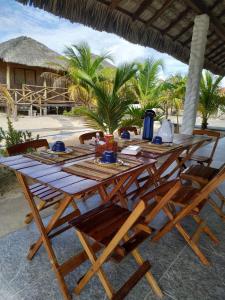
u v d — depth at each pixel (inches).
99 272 56.3
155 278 66.4
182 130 185.9
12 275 65.2
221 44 247.1
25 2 106.6
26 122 402.6
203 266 71.6
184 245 81.0
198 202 71.5
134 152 81.8
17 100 488.1
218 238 85.6
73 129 336.2
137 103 254.4
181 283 65.1
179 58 221.8
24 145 83.6
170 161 108.7
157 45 188.4
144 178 118.4
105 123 171.2
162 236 82.9
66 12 121.0
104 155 69.9
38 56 540.1
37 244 69.7
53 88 522.3
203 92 345.1
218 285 64.9
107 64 516.4
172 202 77.3
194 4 149.8
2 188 118.2
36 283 63.1
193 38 169.8
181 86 340.2
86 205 106.1
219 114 500.4
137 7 147.7
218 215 101.6
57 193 77.5
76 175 60.3
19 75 549.3
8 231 83.9
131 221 48.1
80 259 62.8
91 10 131.0
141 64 246.5
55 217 66.7
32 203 64.4
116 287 62.8
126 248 54.6
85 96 373.4
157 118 239.1
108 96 162.4
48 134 286.7
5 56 492.4
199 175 100.7
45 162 69.4
